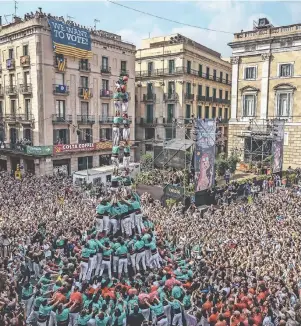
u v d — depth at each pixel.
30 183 32.56
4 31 42.78
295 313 12.09
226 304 12.28
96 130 45.97
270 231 19.70
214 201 29.42
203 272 15.34
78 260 16.42
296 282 14.13
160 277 14.80
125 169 18.06
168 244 19.09
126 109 17.94
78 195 29.69
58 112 41.62
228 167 38.97
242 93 45.97
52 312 12.61
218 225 21.22
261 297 12.84
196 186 27.95
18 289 15.27
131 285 14.48
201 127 27.67
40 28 38.69
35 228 20.08
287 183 37.62
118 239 15.95
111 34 47.38
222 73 63.38
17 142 42.25
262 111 44.47
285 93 42.69
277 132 38.84
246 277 14.54
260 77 44.28
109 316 12.09
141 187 33.66
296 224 21.25
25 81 41.28
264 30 43.25
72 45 41.50
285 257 16.31
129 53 49.59
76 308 12.65
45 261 16.94
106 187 33.28
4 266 15.99
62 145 41.09
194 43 54.88
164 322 12.45
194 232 20.05
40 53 39.09
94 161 45.66
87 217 22.45
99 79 45.75
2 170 44.59
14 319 11.54
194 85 54.94
